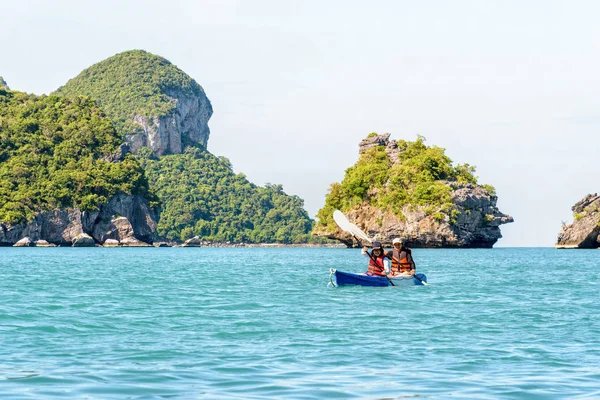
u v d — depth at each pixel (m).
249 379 20.11
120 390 18.64
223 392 18.53
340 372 21.19
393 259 51.12
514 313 35.50
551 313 35.62
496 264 98.00
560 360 23.20
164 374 20.66
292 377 20.44
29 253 159.50
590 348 25.47
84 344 25.67
